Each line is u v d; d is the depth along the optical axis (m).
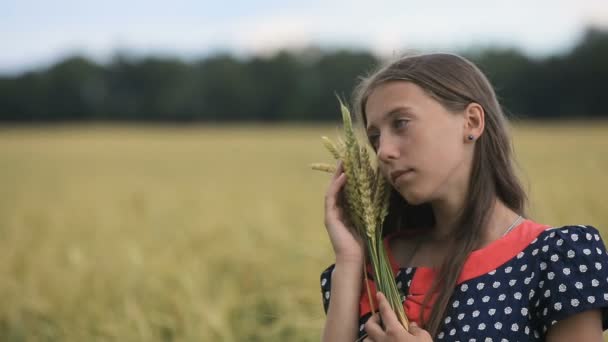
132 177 18.45
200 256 6.28
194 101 69.12
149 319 4.49
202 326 4.29
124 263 5.82
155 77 71.25
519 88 58.41
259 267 5.71
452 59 1.69
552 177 10.41
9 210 11.20
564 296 1.52
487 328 1.55
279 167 19.48
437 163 1.61
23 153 31.67
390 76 1.66
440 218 1.73
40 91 70.06
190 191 13.66
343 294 1.75
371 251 1.72
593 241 1.57
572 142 24.83
